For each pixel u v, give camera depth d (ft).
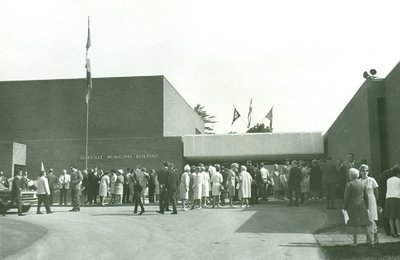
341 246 42.83
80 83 144.66
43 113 144.77
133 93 142.20
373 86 71.00
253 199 84.12
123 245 46.16
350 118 89.25
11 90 146.00
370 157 69.87
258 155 139.64
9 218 70.95
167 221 62.80
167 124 145.07
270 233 52.11
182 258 39.83
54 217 71.20
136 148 135.95
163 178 71.51
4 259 40.68
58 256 41.50
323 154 140.15
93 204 98.22
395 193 46.57
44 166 136.67
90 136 142.41
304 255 40.52
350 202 41.50
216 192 79.87
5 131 144.97
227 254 41.22
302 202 83.66
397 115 63.21
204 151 138.41
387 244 42.19
